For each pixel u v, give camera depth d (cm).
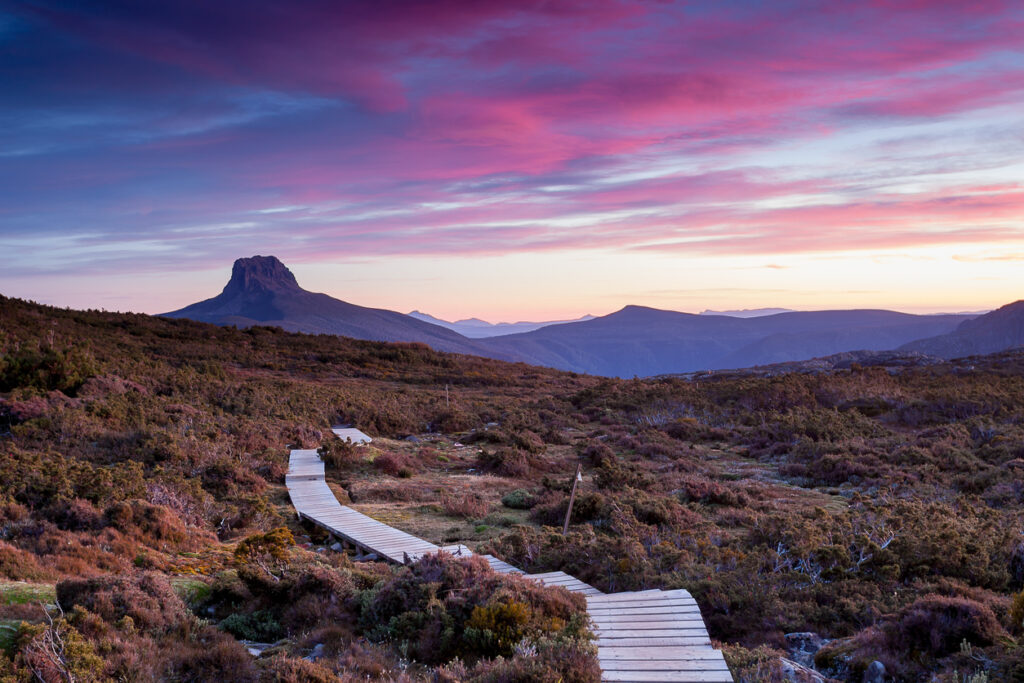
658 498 2233
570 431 4656
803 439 3666
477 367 9531
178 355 7275
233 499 2217
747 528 1934
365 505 2370
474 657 871
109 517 1548
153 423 2950
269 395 4600
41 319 6912
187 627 922
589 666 742
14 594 949
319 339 10450
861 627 952
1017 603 818
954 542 1238
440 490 2647
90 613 838
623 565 1290
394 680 791
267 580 1188
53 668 688
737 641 956
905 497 2384
